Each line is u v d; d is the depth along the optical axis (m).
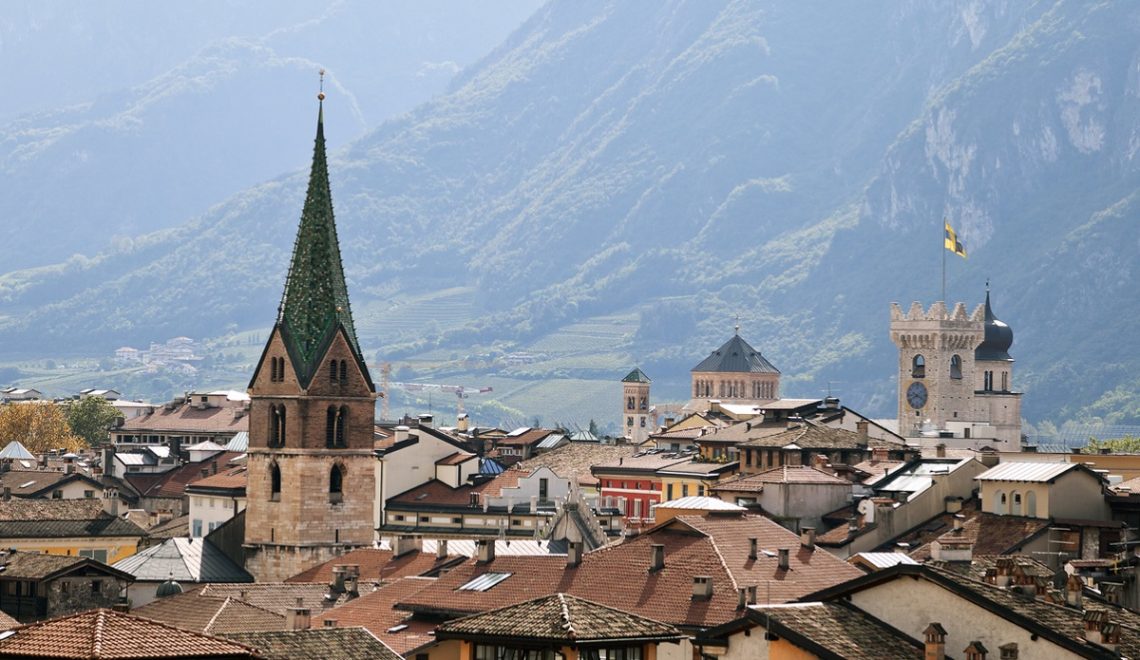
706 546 196.50
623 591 191.75
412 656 165.38
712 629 140.62
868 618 137.88
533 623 142.75
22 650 121.12
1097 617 135.12
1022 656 133.38
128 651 121.44
